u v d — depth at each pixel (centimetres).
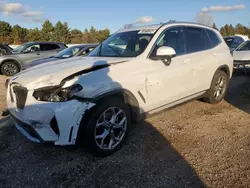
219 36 583
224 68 568
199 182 293
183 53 473
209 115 502
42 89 320
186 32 492
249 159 336
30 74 355
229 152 355
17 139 416
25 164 344
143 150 370
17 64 1279
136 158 349
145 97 394
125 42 447
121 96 374
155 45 420
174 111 526
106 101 343
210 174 307
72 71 338
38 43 1334
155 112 429
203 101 586
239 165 323
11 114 367
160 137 409
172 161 339
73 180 307
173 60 442
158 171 318
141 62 395
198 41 515
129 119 375
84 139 336
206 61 512
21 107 340
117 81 354
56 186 298
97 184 298
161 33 439
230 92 696
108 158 351
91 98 323
